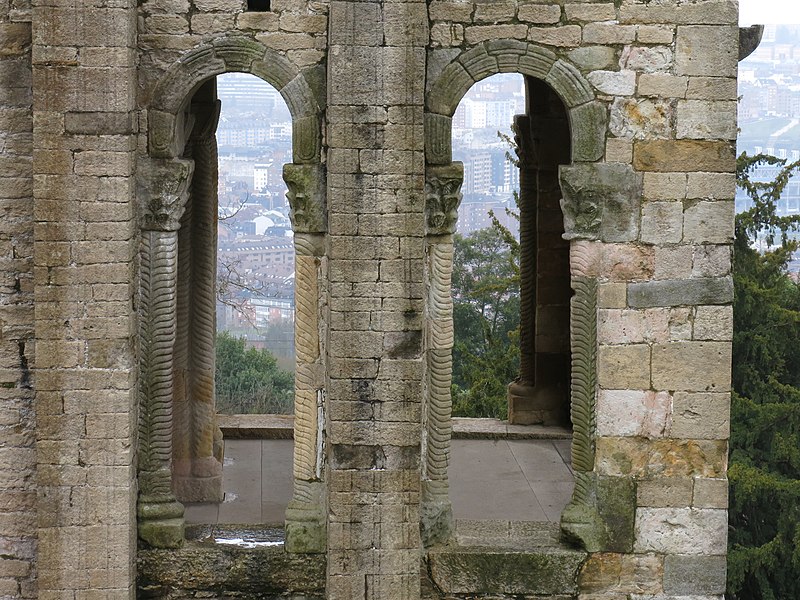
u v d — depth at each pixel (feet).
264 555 80.74
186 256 91.50
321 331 79.92
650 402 79.92
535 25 78.02
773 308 180.24
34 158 76.84
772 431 172.35
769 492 162.71
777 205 196.95
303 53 78.23
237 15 78.07
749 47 86.63
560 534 82.33
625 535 80.79
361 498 78.59
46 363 78.07
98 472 78.59
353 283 77.15
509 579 80.94
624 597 81.20
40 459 78.59
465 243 198.59
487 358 171.32
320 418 80.43
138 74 78.38
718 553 80.74
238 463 98.48
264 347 201.57
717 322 79.30
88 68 76.28
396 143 76.38
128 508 78.84
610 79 78.07
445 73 78.23
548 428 104.94
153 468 81.05
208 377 91.71
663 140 78.28
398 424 78.07
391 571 79.05
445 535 81.82
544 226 102.99
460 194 79.61
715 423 79.82
